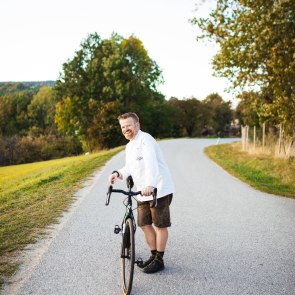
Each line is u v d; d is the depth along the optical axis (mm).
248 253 4922
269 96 17906
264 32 15070
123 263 3832
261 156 18016
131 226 3695
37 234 5586
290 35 15391
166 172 4102
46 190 9641
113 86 52344
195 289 3811
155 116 67938
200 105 76875
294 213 7328
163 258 4703
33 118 102375
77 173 13180
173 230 6016
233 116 79875
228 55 16703
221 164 16266
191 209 7559
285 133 17297
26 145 69875
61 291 3703
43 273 4129
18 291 3676
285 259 4707
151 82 55156
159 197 4012
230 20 16734
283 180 11484
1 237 5406
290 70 14203
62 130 58031
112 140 49969
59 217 6664
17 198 9055
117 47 54000
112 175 4172
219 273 4234
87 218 6609
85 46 55531
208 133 80188
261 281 4023
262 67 17031
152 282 3977
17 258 4570
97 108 51531
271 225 6391
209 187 10320
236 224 6430
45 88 104688
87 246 5086
